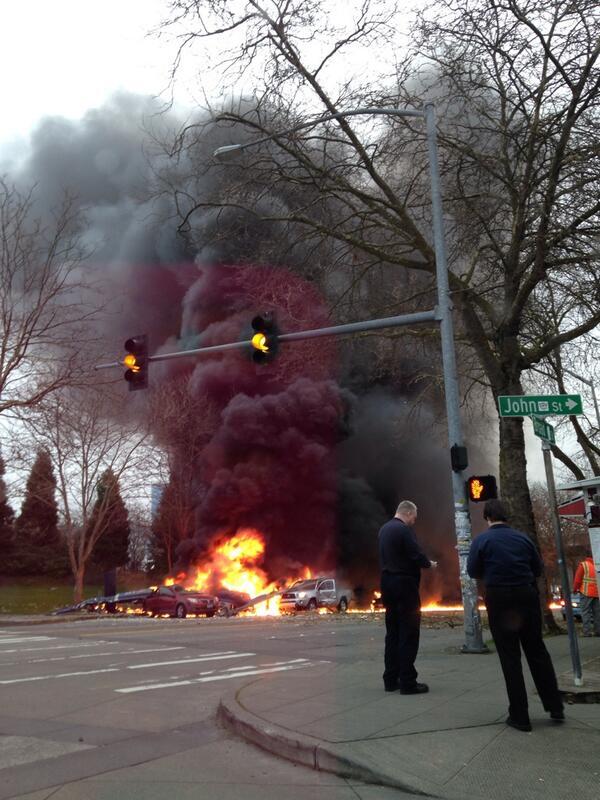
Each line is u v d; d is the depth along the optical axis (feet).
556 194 44.70
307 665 34.83
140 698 27.30
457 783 15.31
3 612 129.39
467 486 39.27
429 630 57.52
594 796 14.49
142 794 15.89
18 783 16.83
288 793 15.76
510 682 19.33
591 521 27.66
